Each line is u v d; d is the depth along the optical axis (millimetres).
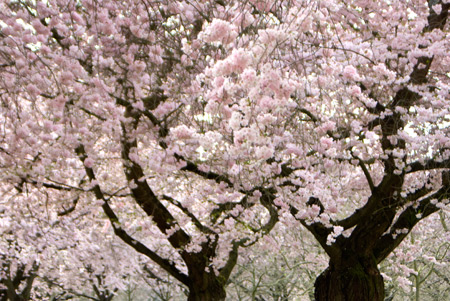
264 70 4738
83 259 21469
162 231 13242
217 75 4805
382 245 12883
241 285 32594
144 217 15164
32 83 8836
